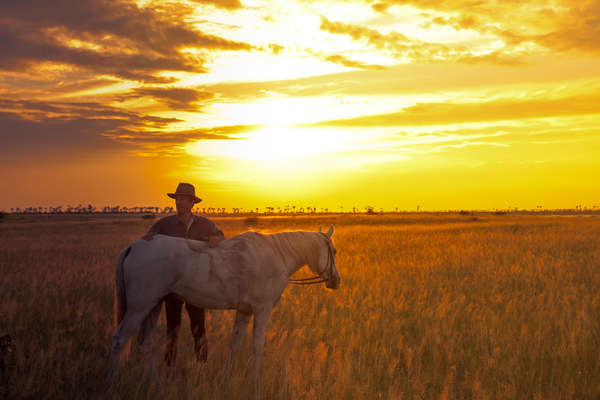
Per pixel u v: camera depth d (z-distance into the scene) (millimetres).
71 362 4918
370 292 9359
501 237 28500
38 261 14984
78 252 18922
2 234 38469
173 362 5273
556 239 25516
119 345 4672
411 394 4523
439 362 5320
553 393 4488
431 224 60250
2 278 10445
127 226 57094
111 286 9805
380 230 42250
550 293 8945
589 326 6438
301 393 4336
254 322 5180
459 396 4641
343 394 4328
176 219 5836
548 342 5898
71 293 8945
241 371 4902
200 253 5051
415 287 10055
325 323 6941
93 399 4246
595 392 4520
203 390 4234
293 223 67000
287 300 8547
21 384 4211
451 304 7895
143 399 4254
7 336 4812
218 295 5035
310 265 5891
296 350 5621
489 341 6004
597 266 13602
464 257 16172
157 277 4844
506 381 4836
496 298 8719
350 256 17344
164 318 7336
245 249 5195
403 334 6594
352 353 5684
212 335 6344
